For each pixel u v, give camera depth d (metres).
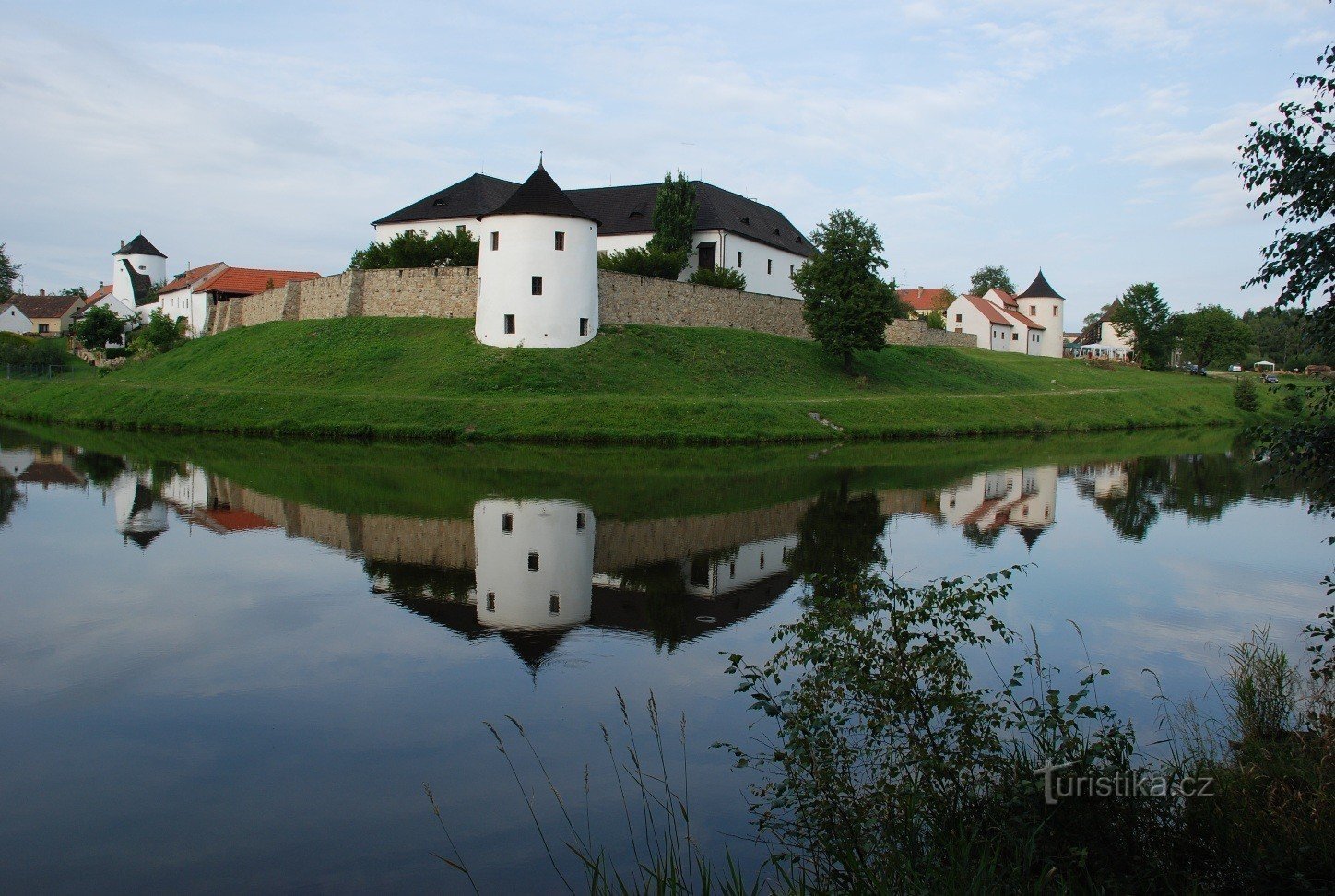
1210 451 42.91
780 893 6.88
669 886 7.01
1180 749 9.20
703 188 70.94
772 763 9.27
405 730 10.16
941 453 39.84
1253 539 21.27
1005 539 20.72
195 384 50.84
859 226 56.81
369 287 56.62
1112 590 16.28
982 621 14.11
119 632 13.48
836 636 8.73
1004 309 107.12
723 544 19.50
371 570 17.08
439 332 52.94
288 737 10.01
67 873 7.49
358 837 8.04
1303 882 6.32
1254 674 10.66
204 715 10.58
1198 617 14.66
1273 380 72.31
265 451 35.62
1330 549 20.08
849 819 7.43
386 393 45.38
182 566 17.36
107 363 69.88
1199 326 98.38
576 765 9.34
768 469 32.19
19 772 9.24
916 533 21.14
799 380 55.28
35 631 13.54
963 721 7.97
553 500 24.62
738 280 64.25
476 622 13.98
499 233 50.25
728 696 11.06
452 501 24.14
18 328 103.88
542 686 11.42
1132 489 29.52
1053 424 53.97
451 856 7.70
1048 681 11.48
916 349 68.75
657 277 58.53
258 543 19.25
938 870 6.54
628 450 37.78
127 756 9.59
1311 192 8.39
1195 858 6.90
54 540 19.42
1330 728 8.67
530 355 48.75
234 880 7.39
